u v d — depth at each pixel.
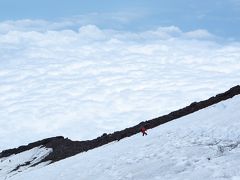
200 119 33.84
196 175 19.16
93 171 28.53
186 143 26.56
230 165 19.08
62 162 44.72
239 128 25.48
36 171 45.31
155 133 36.38
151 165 24.19
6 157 97.38
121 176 24.17
